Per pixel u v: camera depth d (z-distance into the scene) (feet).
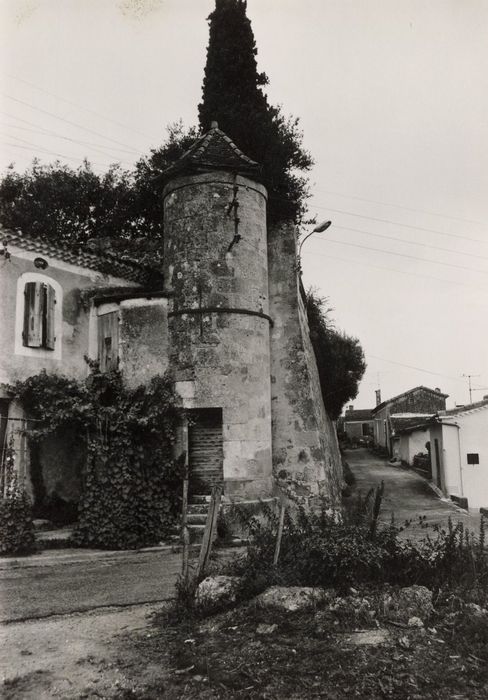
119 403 43.24
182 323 47.21
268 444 48.01
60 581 29.58
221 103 63.77
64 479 43.73
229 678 17.10
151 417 42.11
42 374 42.73
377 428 186.09
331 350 82.69
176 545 39.24
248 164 49.83
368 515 27.55
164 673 17.84
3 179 72.64
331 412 90.33
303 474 54.34
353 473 107.14
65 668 18.37
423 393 166.40
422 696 15.89
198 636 20.45
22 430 40.98
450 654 18.28
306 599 21.76
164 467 42.14
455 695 15.94
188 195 49.24
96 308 49.49
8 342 42.37
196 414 46.55
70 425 42.27
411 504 71.36
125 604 25.26
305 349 59.62
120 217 71.36
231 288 47.70
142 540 39.24
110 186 72.64
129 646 19.99
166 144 67.97
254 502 44.09
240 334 47.29
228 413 45.75
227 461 44.96
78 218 72.90
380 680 16.71
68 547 38.55
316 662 17.92
